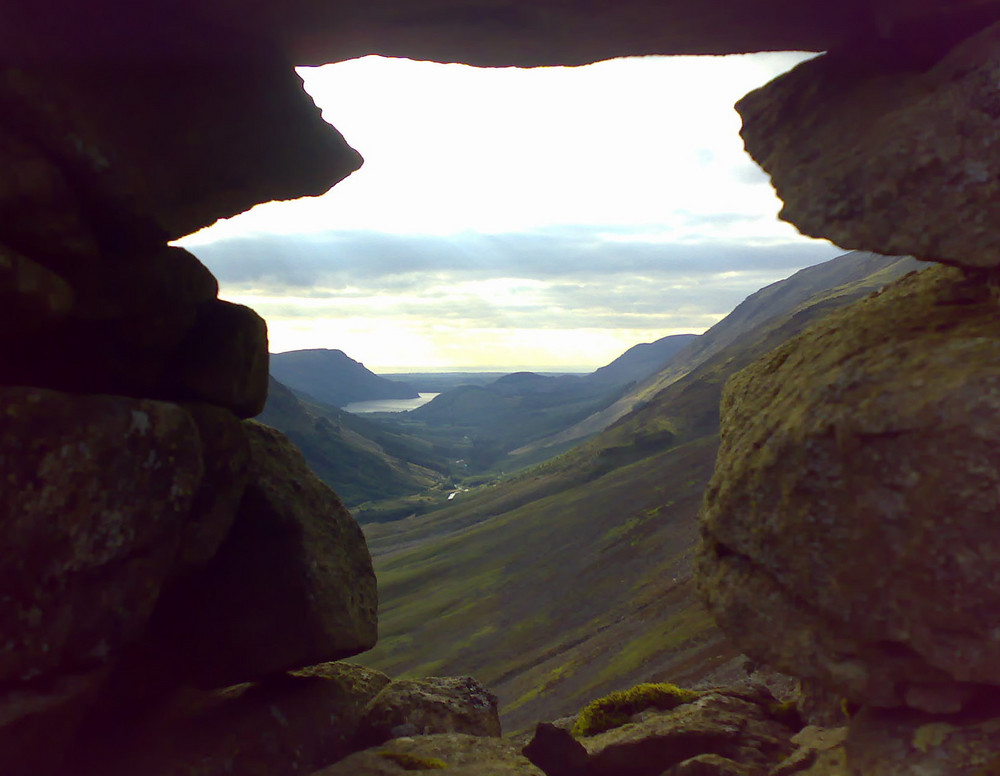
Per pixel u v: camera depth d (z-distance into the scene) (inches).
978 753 15.7
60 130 19.3
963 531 14.9
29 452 18.3
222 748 24.3
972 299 18.1
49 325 19.4
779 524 17.7
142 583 20.6
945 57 18.0
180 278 24.3
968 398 14.9
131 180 20.6
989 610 14.9
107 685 23.4
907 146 17.4
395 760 23.6
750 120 22.0
